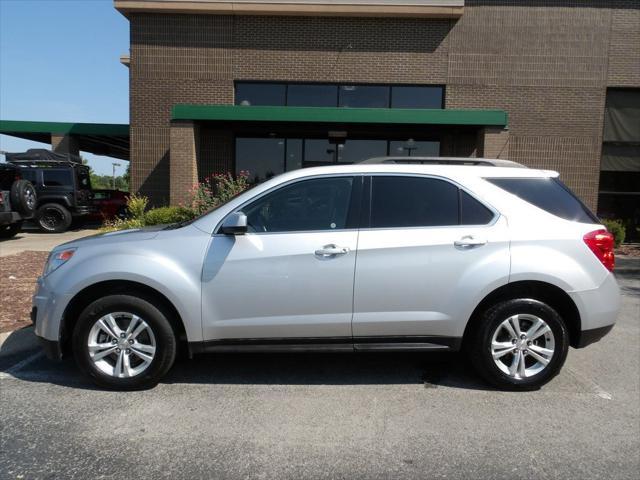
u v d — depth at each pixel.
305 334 4.14
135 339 4.13
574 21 15.52
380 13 15.36
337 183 4.29
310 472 3.05
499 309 4.16
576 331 4.29
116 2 15.40
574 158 15.76
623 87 15.68
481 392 4.25
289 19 15.80
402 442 3.42
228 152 16.22
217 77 15.97
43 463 3.11
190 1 15.48
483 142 14.45
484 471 3.08
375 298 4.11
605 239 4.27
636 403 4.07
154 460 3.16
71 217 17.69
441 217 4.22
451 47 15.62
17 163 17.50
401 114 14.16
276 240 4.11
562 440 3.46
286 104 16.03
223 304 4.08
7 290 7.41
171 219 12.35
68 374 4.53
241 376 4.55
